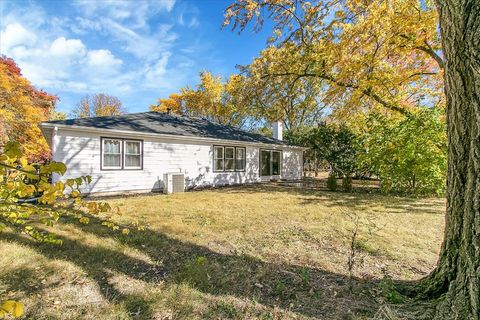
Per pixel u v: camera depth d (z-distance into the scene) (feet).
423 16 27.58
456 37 6.47
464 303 6.14
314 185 46.29
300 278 9.68
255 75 39.60
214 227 16.58
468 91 6.32
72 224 15.89
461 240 6.71
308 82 44.39
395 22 28.09
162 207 22.94
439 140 30.76
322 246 13.53
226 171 44.70
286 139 69.21
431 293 7.48
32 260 10.50
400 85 33.63
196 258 11.57
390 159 34.12
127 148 33.30
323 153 61.11
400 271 10.75
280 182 51.62
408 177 33.47
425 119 31.37
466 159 6.55
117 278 9.66
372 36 29.71
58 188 4.91
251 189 38.68
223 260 11.43
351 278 9.69
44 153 43.57
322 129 60.13
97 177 30.76
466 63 6.29
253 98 42.91
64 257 11.07
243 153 47.44
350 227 17.01
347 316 7.30
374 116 36.83
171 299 8.25
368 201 27.55
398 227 17.49
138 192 33.96
